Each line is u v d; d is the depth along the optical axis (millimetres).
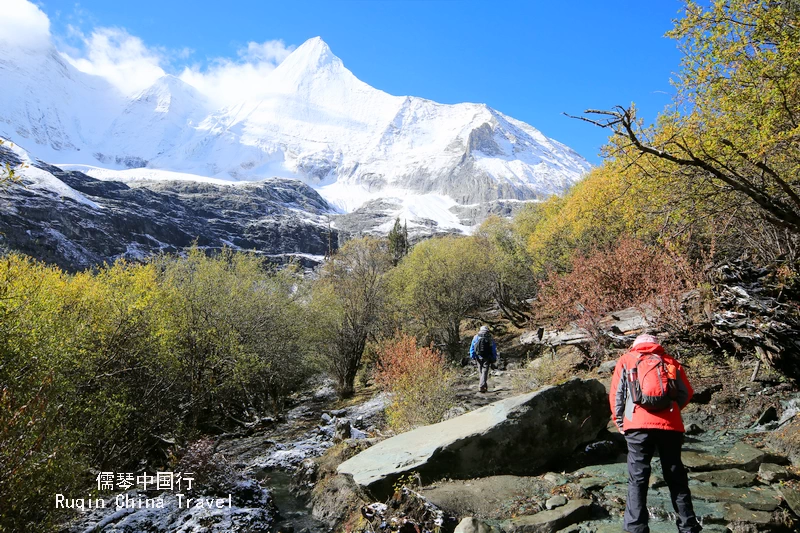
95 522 6199
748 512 4055
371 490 5477
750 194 5523
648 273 10930
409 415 8641
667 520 4164
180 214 166875
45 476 5547
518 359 15797
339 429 9484
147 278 12641
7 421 4988
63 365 8797
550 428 5855
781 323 7164
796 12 6461
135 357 11180
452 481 5340
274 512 6273
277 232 182000
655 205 7668
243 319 16875
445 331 23141
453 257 24484
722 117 6891
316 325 19625
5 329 7805
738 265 8781
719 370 8062
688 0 7016
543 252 22922
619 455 5910
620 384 3959
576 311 11602
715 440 5980
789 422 5797
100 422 8953
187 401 13648
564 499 4625
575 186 28953
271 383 18734
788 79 6293
